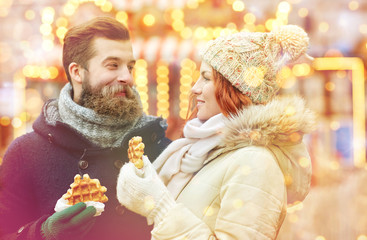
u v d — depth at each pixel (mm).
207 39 4043
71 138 1693
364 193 2521
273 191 1362
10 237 1593
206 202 1448
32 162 1704
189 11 4086
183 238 1355
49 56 4266
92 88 1721
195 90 1621
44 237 1408
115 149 1719
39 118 1780
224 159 1489
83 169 1675
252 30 4039
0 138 5195
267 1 4766
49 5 4680
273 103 1453
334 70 5320
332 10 5477
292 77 4945
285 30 1540
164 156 1651
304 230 2502
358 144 5188
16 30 5086
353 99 5281
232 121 1466
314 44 5387
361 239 2412
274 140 1456
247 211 1336
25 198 1692
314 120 1467
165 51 4023
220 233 1358
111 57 1705
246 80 1508
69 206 1437
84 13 4086
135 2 4066
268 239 1344
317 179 2986
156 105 4512
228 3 4047
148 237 1734
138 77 4215
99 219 1659
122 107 1698
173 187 1575
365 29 5414
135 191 1402
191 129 1579
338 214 2498
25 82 5004
